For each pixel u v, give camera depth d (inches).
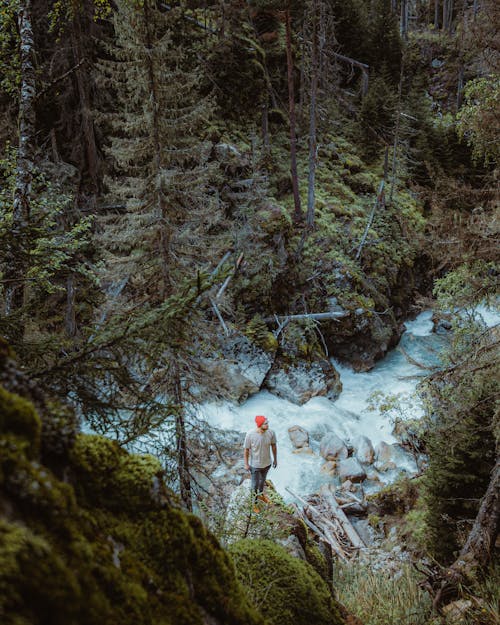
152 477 64.8
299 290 724.7
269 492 243.8
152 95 315.6
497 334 271.3
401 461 514.9
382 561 354.3
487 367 257.6
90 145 634.2
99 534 52.4
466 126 354.3
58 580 35.5
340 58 1227.9
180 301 111.9
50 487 44.1
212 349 312.5
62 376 109.4
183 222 362.0
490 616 195.0
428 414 384.8
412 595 250.4
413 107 1179.9
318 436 554.6
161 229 322.7
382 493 450.3
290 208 834.2
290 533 177.9
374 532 412.2
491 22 331.6
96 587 43.5
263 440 279.4
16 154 303.3
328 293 720.3
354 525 425.4
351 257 786.8
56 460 55.4
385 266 804.6
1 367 54.3
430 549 310.2
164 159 333.1
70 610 35.4
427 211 997.8
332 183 936.9
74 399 110.6
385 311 750.5
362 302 723.4
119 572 49.9
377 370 727.1
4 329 131.1
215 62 801.6
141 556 56.9
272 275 668.7
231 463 468.4
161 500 64.6
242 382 577.6
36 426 47.5
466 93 364.5
